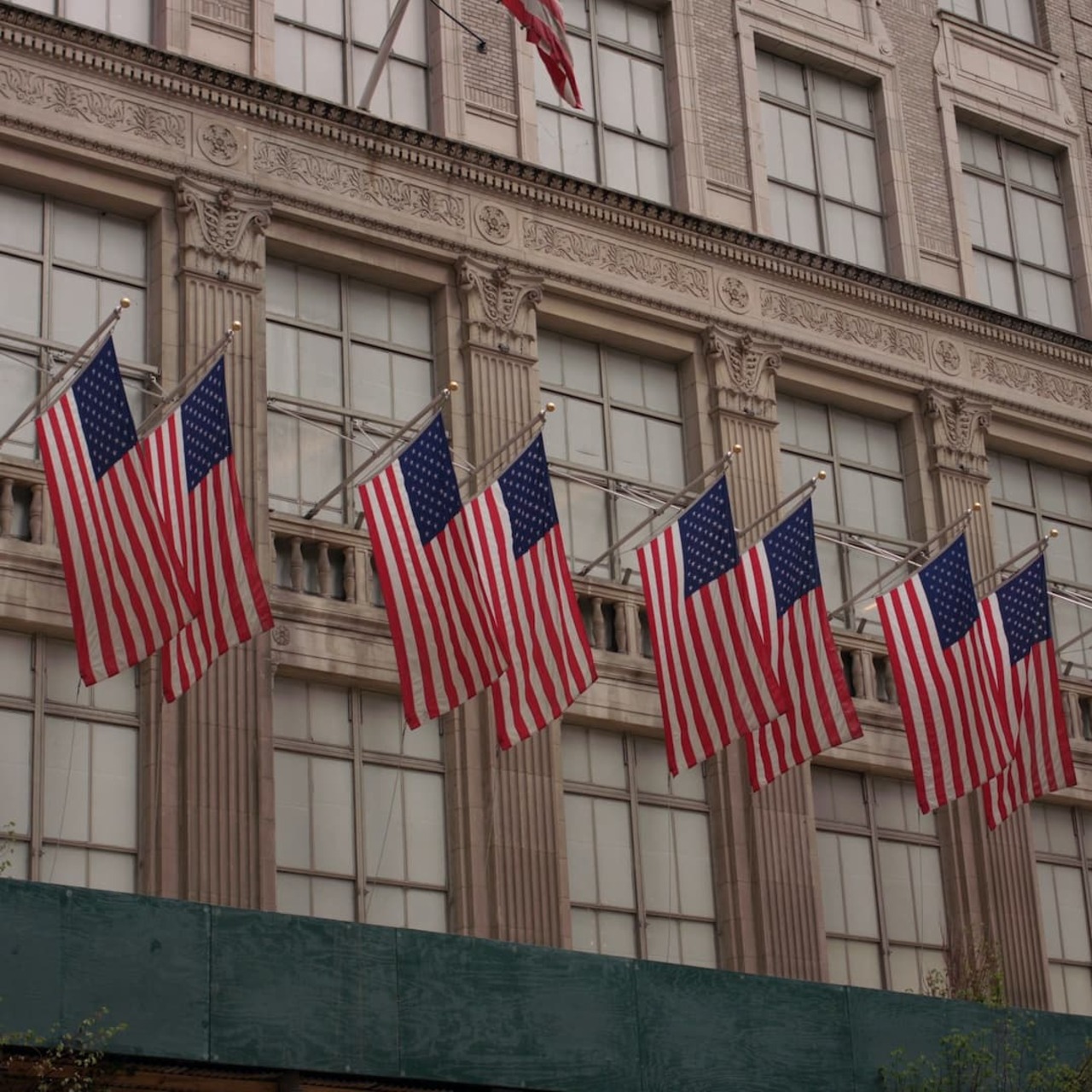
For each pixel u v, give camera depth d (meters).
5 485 30.81
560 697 30.69
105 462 28.06
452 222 36.34
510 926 32.84
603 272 37.75
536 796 33.78
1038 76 46.78
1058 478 43.97
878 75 43.75
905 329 41.56
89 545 27.67
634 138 40.09
